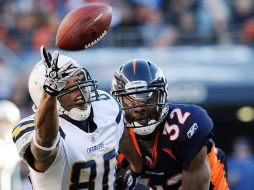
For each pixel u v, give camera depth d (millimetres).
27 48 35125
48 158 11938
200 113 13859
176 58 34094
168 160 13812
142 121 13391
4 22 35969
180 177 13977
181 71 33469
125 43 34969
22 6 36719
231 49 34375
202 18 35625
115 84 13578
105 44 34625
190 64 33750
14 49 34844
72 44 12547
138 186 14258
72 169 12633
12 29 35719
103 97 13688
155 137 13703
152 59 34281
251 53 34188
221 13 35688
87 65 33781
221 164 14781
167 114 13836
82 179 12766
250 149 36562
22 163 22156
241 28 35156
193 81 33156
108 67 33688
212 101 33094
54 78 11211
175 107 13977
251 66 33594
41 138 11531
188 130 13586
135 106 13352
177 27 35469
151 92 13328
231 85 33031
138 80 13336
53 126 11477
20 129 12250
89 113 12859
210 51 34281
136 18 35688
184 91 33125
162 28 35469
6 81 33344
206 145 13695
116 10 35719
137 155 13984
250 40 34719
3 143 20781
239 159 30625
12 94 32156
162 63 34031
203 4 36062
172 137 13609
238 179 30328
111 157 13109
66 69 11281
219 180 14656
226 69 33500
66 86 12555
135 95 13320
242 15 35562
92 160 12789
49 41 35188
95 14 12711
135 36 35062
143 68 13508
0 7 36719
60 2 37281
